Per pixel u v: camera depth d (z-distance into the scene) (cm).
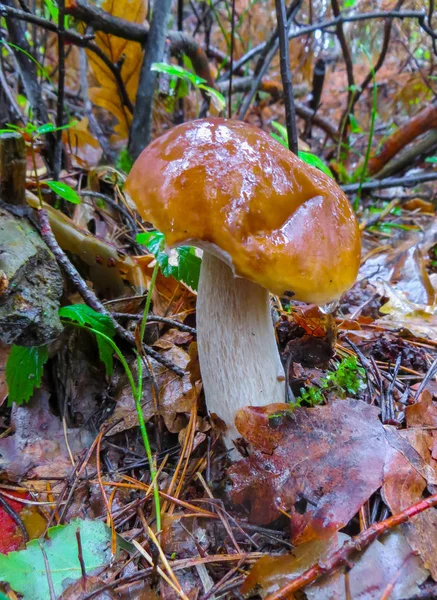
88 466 17
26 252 16
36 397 19
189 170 13
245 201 13
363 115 60
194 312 23
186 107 47
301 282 13
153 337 22
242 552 14
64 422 19
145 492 16
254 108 50
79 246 21
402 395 20
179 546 14
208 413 17
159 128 38
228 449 17
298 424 16
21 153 17
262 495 14
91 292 19
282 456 15
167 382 20
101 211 28
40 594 12
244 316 16
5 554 14
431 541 13
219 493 16
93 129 35
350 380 18
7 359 19
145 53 30
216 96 27
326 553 13
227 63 47
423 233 38
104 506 16
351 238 14
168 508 16
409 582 12
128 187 14
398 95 53
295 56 47
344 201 15
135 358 21
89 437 19
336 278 13
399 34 51
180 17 37
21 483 17
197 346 18
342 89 58
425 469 15
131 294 23
